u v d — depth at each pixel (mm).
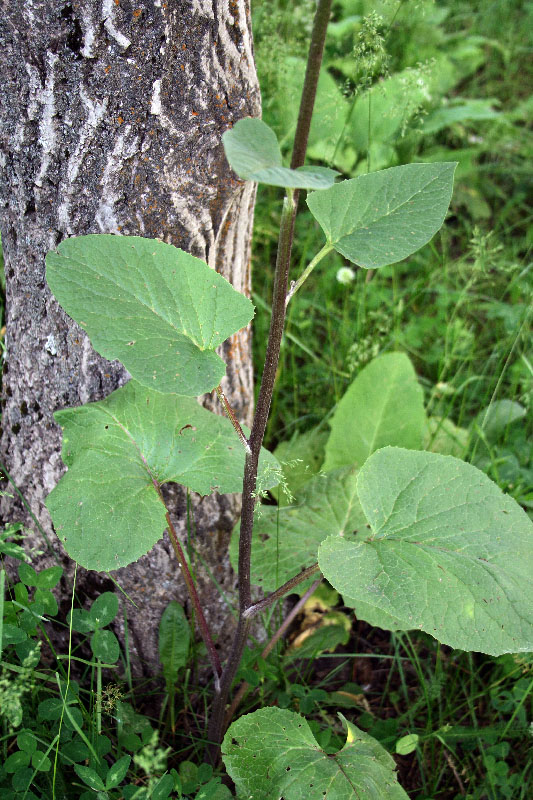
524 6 2143
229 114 819
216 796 814
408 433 1100
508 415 1183
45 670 933
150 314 715
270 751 792
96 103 783
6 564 967
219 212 862
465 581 730
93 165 807
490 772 903
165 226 839
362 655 966
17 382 917
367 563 739
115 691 838
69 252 721
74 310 706
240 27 803
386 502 780
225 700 880
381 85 1071
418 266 1503
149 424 843
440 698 965
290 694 961
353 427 1103
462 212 1725
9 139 813
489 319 1441
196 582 969
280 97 1277
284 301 695
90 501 787
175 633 941
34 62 775
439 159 1688
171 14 761
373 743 826
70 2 749
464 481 782
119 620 961
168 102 788
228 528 979
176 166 814
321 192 720
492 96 1998
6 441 944
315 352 1348
